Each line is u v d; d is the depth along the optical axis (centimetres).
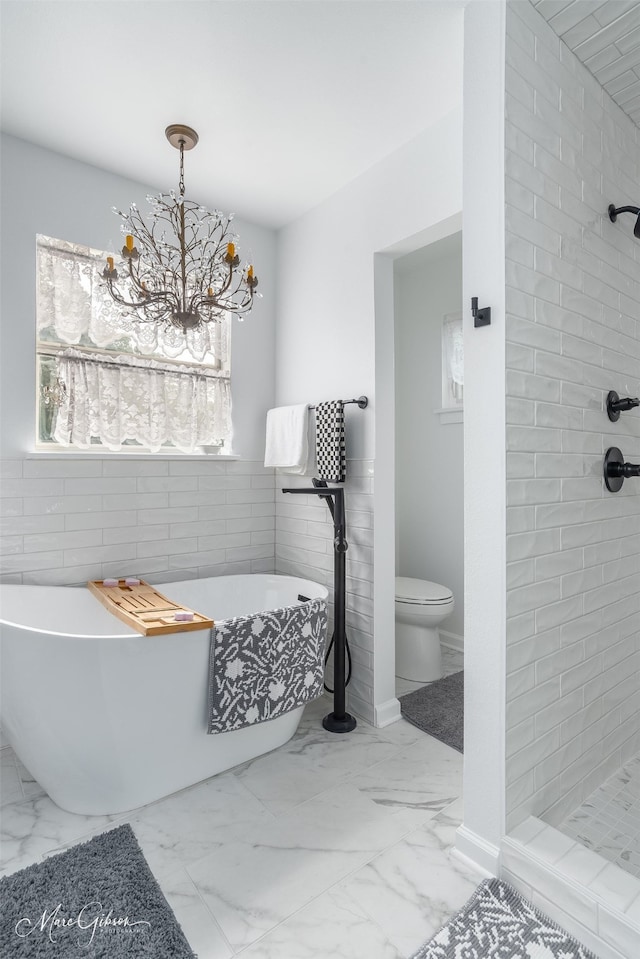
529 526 162
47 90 204
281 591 290
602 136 196
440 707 273
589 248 189
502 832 158
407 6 166
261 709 207
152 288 223
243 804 194
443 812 190
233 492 310
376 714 253
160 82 200
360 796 199
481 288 159
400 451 402
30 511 241
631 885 139
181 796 198
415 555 393
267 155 248
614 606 204
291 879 158
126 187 268
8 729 191
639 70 187
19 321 238
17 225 237
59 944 136
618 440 206
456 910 148
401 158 241
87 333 259
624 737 213
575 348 181
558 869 145
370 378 257
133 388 272
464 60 165
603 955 133
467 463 164
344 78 199
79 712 176
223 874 160
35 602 232
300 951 135
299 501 308
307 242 301
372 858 167
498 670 156
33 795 200
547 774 173
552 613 172
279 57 188
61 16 170
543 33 168
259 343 322
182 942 136
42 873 158
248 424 317
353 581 266
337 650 250
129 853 166
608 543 199
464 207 165
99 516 261
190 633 189
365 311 260
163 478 282
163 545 282
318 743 237
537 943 138
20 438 239
